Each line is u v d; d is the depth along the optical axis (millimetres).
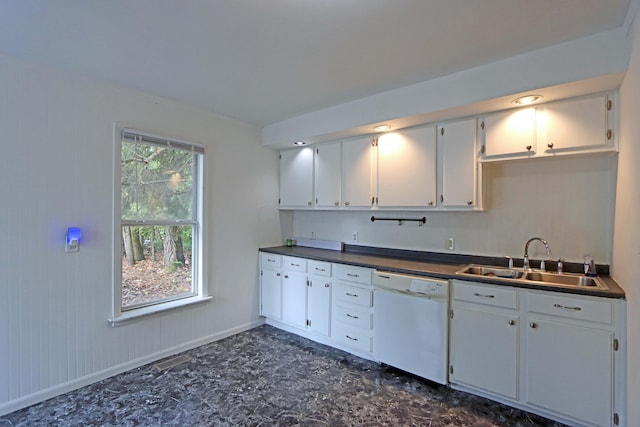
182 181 3141
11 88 2137
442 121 2734
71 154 2396
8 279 2143
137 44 1969
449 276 2406
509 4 1584
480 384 2283
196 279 3256
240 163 3604
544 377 2053
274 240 4027
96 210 2527
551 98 2188
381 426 2021
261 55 2107
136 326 2773
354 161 3309
